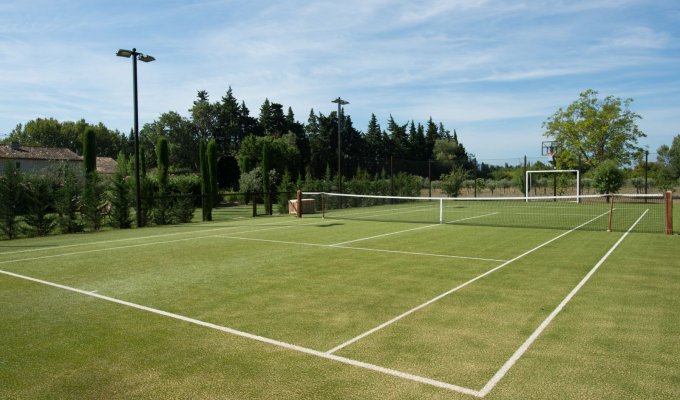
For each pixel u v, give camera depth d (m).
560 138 38.66
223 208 34.91
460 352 4.73
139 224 19.00
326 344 5.01
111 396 3.88
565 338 5.11
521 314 6.03
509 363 4.44
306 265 9.59
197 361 4.59
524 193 39.06
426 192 40.69
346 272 8.86
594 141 37.19
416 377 4.15
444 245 12.31
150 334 5.41
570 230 15.59
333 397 3.79
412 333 5.33
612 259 9.95
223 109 72.19
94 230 17.88
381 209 27.95
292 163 60.81
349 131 71.88
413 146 81.50
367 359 4.58
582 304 6.47
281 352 4.80
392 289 7.46
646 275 8.35
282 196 27.05
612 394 3.80
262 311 6.29
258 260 10.20
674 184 34.44
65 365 4.54
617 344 4.92
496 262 9.78
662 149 57.91
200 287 7.71
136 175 18.95
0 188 15.69
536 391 3.86
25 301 6.91
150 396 3.87
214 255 10.91
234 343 5.08
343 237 14.12
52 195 17.19
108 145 98.19
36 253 11.42
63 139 92.75
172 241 13.51
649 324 5.58
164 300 6.91
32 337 5.35
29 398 3.88
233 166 54.62
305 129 80.19
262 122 74.88
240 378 4.18
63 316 6.16
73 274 8.82
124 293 7.35
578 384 3.98
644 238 13.22
